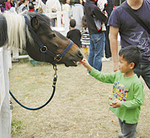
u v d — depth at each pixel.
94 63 4.86
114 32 2.51
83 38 5.64
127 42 2.51
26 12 1.91
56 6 6.52
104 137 2.71
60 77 5.00
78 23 7.18
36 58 2.07
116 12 2.44
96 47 4.73
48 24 1.94
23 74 5.20
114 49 2.56
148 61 2.48
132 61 1.95
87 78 4.92
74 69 5.61
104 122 3.05
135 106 1.95
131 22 2.40
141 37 2.43
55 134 2.79
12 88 4.34
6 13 1.81
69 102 3.71
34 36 1.89
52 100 3.79
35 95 4.01
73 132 2.83
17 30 1.77
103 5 4.36
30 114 3.30
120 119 2.21
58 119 3.15
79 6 7.07
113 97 2.01
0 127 2.09
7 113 2.31
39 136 2.75
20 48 1.85
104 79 2.26
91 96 3.95
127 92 2.05
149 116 3.19
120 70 2.05
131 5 2.37
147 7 2.37
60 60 2.13
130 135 2.18
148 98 3.81
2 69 1.98
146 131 2.82
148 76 2.55
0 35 1.69
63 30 6.16
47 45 1.99
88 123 3.03
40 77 5.00
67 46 2.12
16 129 2.89
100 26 4.57
